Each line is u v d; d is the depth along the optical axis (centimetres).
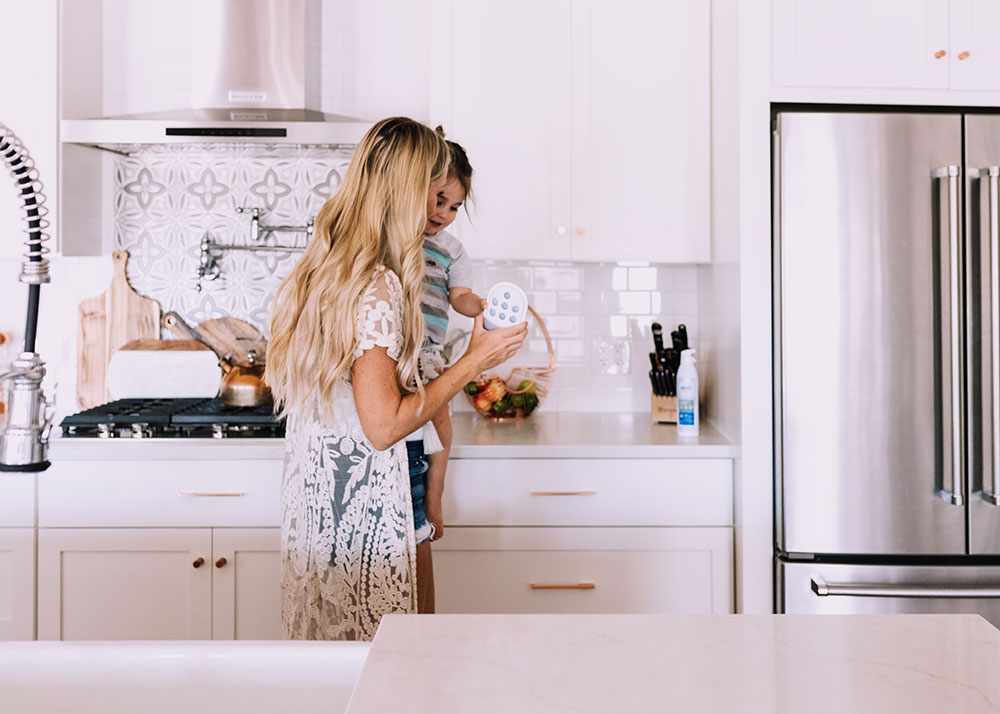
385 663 84
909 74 235
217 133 253
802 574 226
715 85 262
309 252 169
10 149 111
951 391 219
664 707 74
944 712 73
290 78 274
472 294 220
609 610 237
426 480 203
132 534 233
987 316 220
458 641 90
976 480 222
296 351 165
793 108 240
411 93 296
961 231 221
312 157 296
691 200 266
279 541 233
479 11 264
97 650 94
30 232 115
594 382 301
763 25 231
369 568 167
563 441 241
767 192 230
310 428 170
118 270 294
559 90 265
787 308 222
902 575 224
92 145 276
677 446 235
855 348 221
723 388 254
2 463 116
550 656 86
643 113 265
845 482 223
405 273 163
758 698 76
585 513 236
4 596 235
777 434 227
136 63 294
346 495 167
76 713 93
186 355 292
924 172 220
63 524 233
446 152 176
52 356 293
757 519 229
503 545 235
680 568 237
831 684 79
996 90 236
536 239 267
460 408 295
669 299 301
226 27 273
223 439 235
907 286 221
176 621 235
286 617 176
